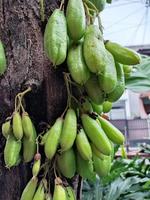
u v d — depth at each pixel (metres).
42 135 0.38
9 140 0.36
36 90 0.38
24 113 0.37
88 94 0.37
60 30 0.34
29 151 0.37
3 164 0.41
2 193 0.42
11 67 0.38
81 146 0.36
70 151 0.37
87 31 0.36
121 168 0.85
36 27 0.38
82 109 0.38
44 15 0.38
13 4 0.39
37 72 0.38
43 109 0.39
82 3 0.36
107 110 0.43
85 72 0.34
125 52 0.36
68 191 0.37
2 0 0.39
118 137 0.39
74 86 0.38
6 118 0.39
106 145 0.36
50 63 0.38
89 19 0.37
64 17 0.35
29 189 0.36
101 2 0.42
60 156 0.37
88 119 0.37
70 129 0.35
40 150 0.39
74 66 0.34
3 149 0.41
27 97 0.39
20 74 0.38
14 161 0.36
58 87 0.38
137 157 0.96
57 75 0.38
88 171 0.38
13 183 0.42
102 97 0.36
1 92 0.39
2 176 0.42
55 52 0.33
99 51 0.34
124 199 0.79
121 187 0.79
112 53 0.37
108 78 0.34
